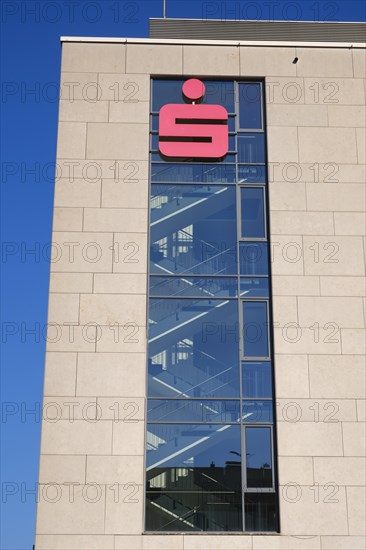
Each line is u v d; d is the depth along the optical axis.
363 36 31.62
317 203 27.83
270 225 27.55
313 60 29.44
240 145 28.67
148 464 25.25
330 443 25.39
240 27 31.22
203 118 28.56
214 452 25.44
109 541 24.34
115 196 27.64
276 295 26.80
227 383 26.11
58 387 25.59
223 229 27.72
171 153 28.22
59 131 28.23
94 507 24.59
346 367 26.14
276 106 28.83
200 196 28.08
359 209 27.83
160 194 28.03
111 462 25.00
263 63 29.36
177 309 26.83
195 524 24.77
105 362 25.92
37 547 24.20
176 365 26.25
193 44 29.45
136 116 28.61
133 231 27.33
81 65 29.02
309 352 26.25
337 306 26.77
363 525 24.67
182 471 25.23
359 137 28.62
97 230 27.27
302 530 24.58
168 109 28.59
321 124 28.72
